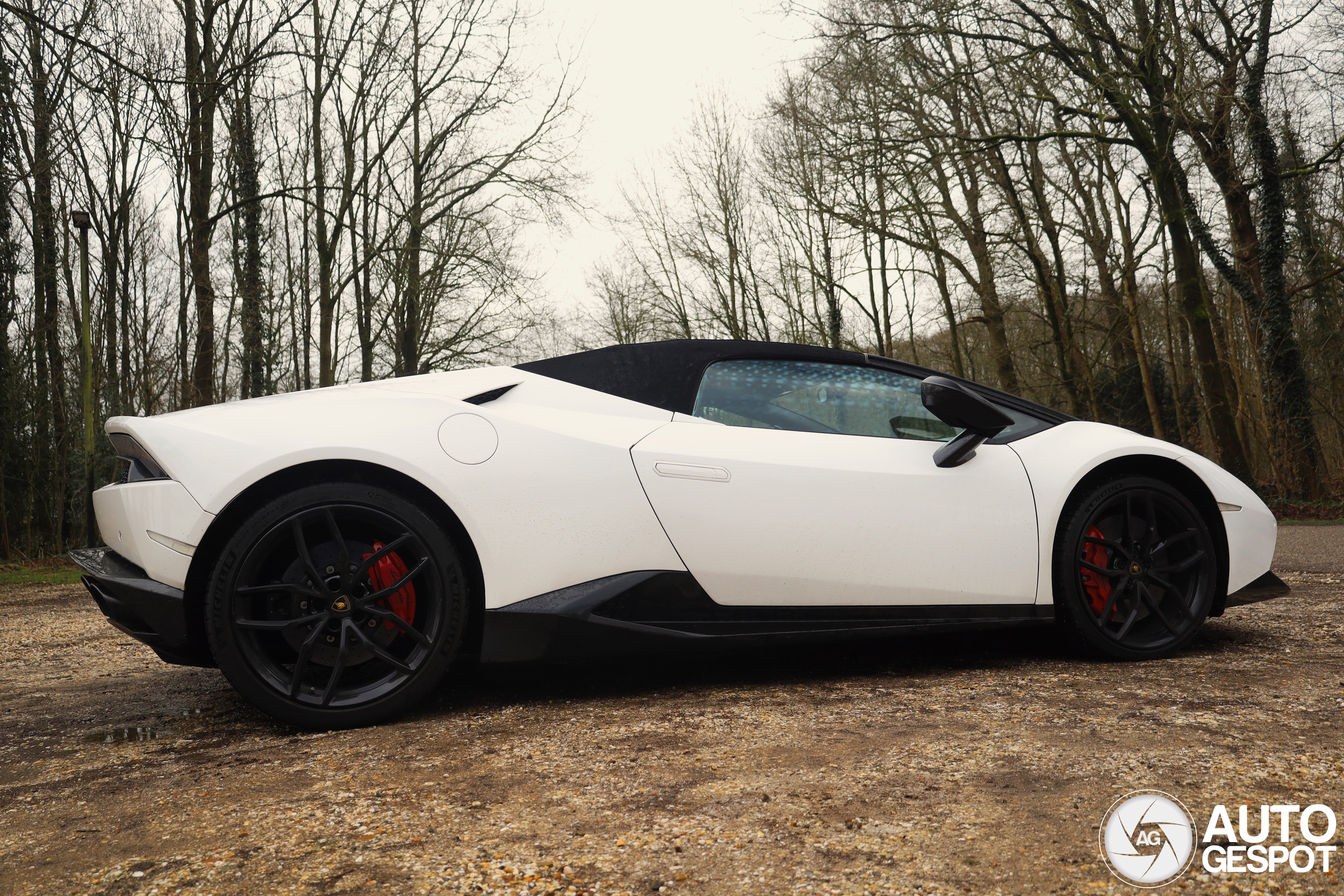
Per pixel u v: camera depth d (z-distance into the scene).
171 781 1.76
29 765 1.94
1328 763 1.60
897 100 13.42
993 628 2.61
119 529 2.13
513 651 2.25
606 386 2.52
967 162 14.45
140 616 2.06
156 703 2.58
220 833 1.45
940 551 2.53
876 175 13.90
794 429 2.58
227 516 2.09
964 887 1.18
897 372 2.78
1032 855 1.26
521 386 2.47
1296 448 14.92
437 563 2.19
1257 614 3.45
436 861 1.31
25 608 6.31
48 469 14.59
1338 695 2.10
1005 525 2.60
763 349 2.68
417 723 2.17
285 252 19.83
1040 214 15.41
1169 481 2.82
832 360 2.74
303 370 19.88
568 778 1.69
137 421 2.16
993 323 17.22
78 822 1.54
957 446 2.57
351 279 15.91
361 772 1.77
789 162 17.92
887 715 2.09
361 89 15.42
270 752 1.94
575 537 2.30
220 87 11.71
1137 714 2.00
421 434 2.24
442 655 2.19
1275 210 14.51
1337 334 16.64
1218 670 2.46
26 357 14.47
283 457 2.10
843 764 1.71
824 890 1.18
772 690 2.42
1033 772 1.61
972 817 1.41
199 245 13.23
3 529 13.93
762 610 2.43
